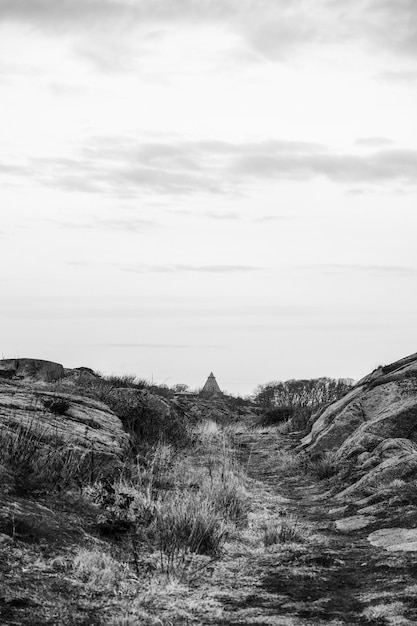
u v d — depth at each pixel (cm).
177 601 675
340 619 631
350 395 2170
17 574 662
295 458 1850
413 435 1616
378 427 1642
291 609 664
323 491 1426
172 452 1557
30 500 880
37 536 764
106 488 1034
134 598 671
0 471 918
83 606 626
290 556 868
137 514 959
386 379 1944
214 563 823
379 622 610
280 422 2941
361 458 1536
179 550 834
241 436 2481
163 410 1831
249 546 940
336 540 975
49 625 571
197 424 2477
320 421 2217
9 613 577
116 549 814
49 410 1286
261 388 4734
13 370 2412
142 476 1184
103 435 1248
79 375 2644
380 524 1033
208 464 1550
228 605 677
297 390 4319
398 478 1280
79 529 837
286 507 1283
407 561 808
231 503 1110
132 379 2936
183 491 1177
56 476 987
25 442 1032
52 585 657
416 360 2036
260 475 1705
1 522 761
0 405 1232
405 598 666
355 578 770
